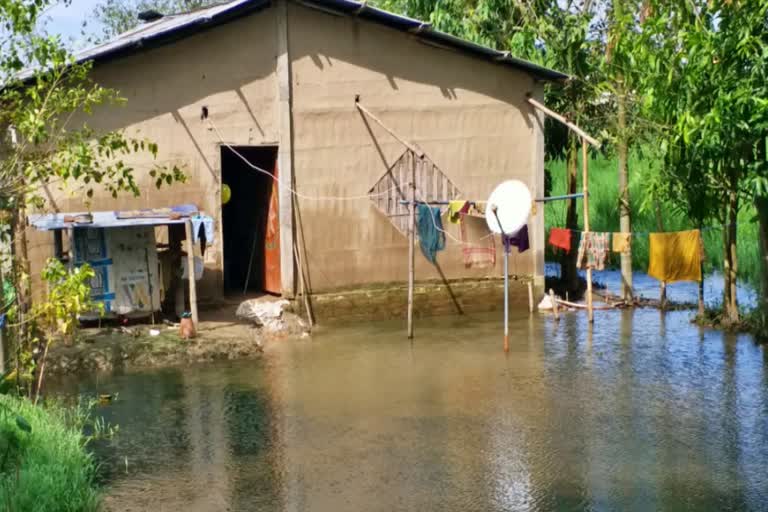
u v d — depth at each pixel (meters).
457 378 10.72
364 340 13.06
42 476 6.51
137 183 13.30
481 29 17.69
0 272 9.53
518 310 15.62
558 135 17.62
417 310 15.01
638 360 11.60
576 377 10.73
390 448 8.17
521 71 15.38
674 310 15.36
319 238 14.37
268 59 13.94
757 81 11.35
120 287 12.57
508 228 12.30
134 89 13.16
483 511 6.71
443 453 8.02
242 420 9.08
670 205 15.31
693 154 12.38
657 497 6.95
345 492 7.12
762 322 12.98
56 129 12.44
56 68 9.41
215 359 11.77
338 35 14.29
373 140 14.61
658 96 12.56
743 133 11.66
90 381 10.67
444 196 15.14
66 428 8.50
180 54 13.40
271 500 6.97
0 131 10.09
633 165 21.62
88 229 12.34
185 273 13.51
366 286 14.70
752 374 10.79
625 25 13.97
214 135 13.71
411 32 14.48
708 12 11.98
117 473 7.58
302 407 9.54
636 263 19.66
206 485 7.29
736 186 13.06
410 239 13.26
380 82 14.61
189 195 13.66
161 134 13.38
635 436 8.46
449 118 15.09
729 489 7.11
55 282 8.95
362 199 14.61
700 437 8.42
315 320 14.34
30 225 11.69
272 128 14.05
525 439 8.39
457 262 15.28
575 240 17.48
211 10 15.18
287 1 13.89
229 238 16.73
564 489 7.13
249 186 15.59
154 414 9.30
